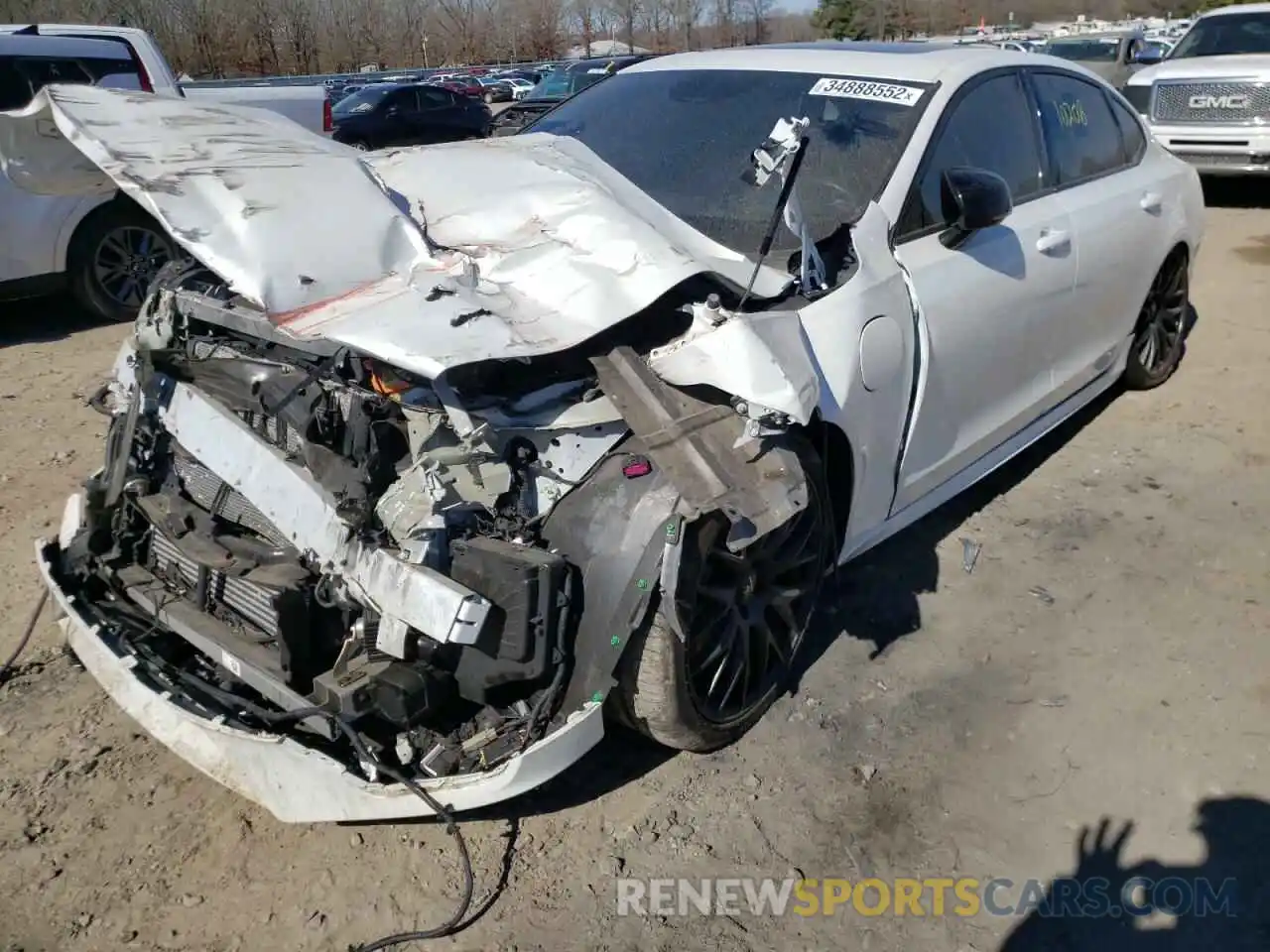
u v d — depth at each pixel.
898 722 3.21
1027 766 3.04
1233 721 3.24
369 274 2.54
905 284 3.29
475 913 2.51
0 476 4.63
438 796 2.38
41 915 2.46
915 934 2.51
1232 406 5.62
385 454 2.52
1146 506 4.55
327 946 2.41
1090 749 3.12
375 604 2.37
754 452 2.58
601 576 2.47
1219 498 4.62
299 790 2.45
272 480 2.60
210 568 2.70
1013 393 4.07
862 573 3.99
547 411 2.52
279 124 3.19
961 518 4.44
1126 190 4.79
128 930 2.43
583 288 2.58
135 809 2.78
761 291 2.86
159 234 7.39
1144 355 5.59
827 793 2.92
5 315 7.62
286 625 2.48
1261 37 11.43
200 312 3.00
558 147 3.43
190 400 2.87
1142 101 11.67
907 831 2.81
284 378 2.66
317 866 2.63
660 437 2.49
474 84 31.19
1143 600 3.86
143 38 7.94
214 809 2.80
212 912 2.48
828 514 3.06
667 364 2.60
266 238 2.49
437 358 2.21
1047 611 3.78
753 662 2.99
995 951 2.48
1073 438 5.25
